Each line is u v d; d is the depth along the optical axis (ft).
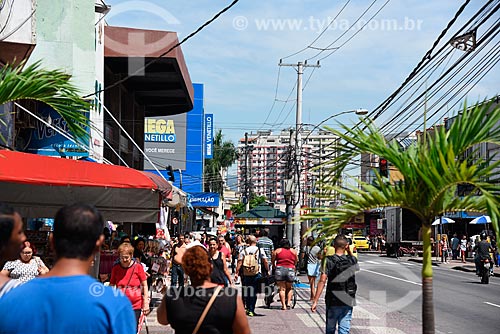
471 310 52.75
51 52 60.34
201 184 169.78
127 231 86.94
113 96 88.89
